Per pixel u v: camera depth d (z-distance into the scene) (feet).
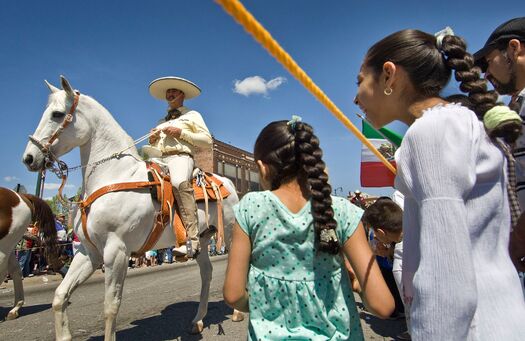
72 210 13.06
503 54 6.68
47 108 12.55
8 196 17.08
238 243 4.77
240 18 2.19
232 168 119.24
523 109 6.15
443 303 2.93
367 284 4.48
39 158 11.96
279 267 4.64
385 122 4.38
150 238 12.80
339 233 4.78
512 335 3.18
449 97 4.14
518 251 4.46
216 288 27.43
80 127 12.33
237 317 16.34
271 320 4.56
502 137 3.61
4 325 17.03
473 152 3.34
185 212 13.56
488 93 3.85
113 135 12.89
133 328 15.39
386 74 4.11
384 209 9.62
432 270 3.03
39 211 19.04
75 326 16.21
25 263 35.37
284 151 5.01
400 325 14.40
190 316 17.51
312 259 4.63
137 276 39.50
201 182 15.51
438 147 3.26
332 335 4.41
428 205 3.17
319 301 4.49
